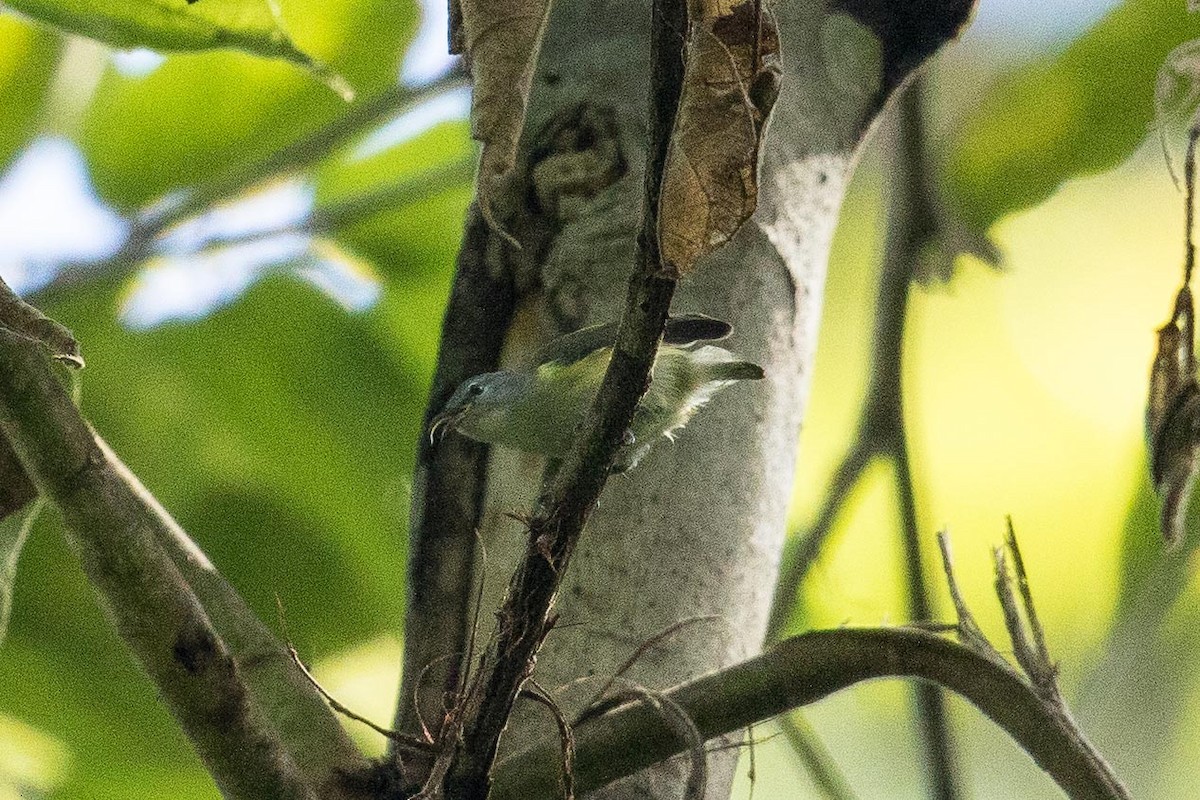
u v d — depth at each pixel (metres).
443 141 12.07
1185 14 10.17
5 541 5.95
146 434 10.91
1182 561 8.95
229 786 4.92
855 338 14.33
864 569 12.13
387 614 10.98
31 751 10.30
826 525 9.62
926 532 9.66
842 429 14.12
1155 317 13.79
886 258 9.97
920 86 9.67
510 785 5.41
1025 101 10.48
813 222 6.96
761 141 4.31
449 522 6.70
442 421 6.73
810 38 7.27
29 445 4.61
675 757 5.87
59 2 6.45
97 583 4.70
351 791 5.73
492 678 4.84
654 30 4.15
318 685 5.23
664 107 4.21
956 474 13.63
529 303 6.80
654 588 6.09
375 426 11.18
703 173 4.30
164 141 11.59
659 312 4.40
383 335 11.32
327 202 12.05
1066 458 13.59
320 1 11.45
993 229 10.73
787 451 6.64
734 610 6.20
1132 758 11.41
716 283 6.60
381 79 11.70
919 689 8.92
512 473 6.67
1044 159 10.47
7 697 10.46
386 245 11.45
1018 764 14.51
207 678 4.77
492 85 4.54
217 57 11.40
